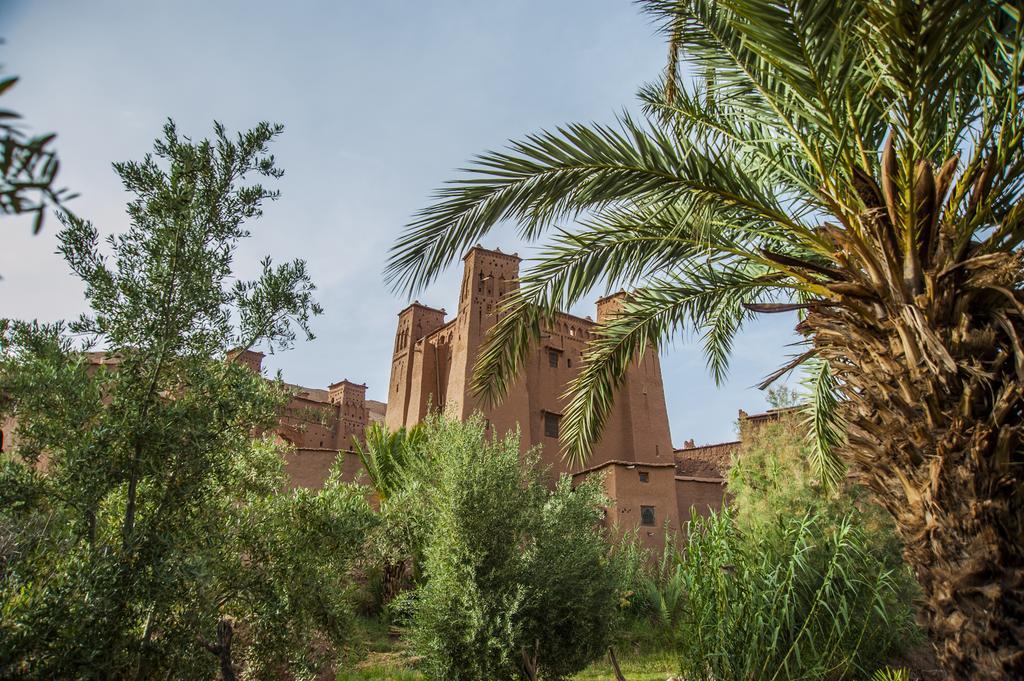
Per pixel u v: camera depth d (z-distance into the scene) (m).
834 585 9.32
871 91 4.36
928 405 4.11
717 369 8.55
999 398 3.89
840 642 8.75
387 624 12.72
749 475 14.73
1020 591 3.68
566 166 5.12
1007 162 4.43
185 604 4.97
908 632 10.05
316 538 6.29
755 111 5.44
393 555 11.56
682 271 6.57
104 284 5.12
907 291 4.30
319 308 6.31
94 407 4.86
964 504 3.89
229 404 5.36
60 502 4.66
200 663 5.01
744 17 4.04
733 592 8.64
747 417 16.23
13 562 4.32
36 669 3.93
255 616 5.73
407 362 32.25
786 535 9.59
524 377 25.94
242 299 6.01
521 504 9.16
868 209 4.24
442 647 7.90
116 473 4.70
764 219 5.60
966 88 5.12
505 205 5.27
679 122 5.83
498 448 9.98
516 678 8.10
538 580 8.59
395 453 17.88
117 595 4.37
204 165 5.75
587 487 10.69
